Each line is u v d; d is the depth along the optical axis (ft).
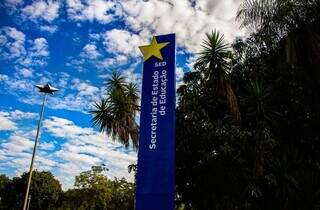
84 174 138.10
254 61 56.95
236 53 57.21
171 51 35.53
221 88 44.50
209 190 50.44
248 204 50.90
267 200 50.62
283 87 53.11
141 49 36.52
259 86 49.93
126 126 51.98
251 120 50.72
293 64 45.78
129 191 138.21
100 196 135.85
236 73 54.60
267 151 46.37
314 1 46.96
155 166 32.78
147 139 33.65
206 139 49.47
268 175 46.52
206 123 50.90
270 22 48.03
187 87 57.00
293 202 48.60
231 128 48.67
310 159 52.70
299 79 51.55
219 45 44.29
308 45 44.65
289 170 49.06
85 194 138.00
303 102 52.65
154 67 35.45
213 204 50.80
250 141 47.50
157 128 33.63
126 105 52.31
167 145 32.96
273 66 54.70
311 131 53.57
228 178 48.19
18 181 207.41
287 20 47.32
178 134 51.80
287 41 45.93
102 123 51.70
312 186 48.73
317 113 51.42
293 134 53.72
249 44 57.16
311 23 46.55
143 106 34.65
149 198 32.19
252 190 46.44
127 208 137.39
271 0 47.42
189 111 53.11
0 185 208.85
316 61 43.86
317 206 48.26
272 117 48.49
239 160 47.16
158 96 34.53
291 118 53.52
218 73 44.14
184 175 52.24
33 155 81.30
